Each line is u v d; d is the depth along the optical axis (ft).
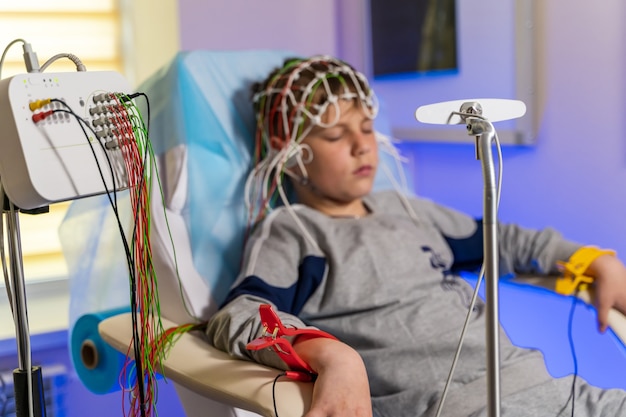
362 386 3.01
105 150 3.29
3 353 6.30
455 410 3.55
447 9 6.40
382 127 5.55
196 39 7.03
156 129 4.61
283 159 4.54
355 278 4.20
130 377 4.03
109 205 4.52
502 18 5.90
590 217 5.47
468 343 3.91
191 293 4.19
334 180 4.58
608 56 5.19
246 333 3.53
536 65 5.69
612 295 4.10
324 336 3.35
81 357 4.63
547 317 4.44
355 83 4.66
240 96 4.95
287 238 4.33
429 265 4.47
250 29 7.29
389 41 7.11
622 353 4.02
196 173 4.51
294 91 4.65
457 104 2.84
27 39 6.45
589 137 5.40
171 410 6.34
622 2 5.05
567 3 5.42
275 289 4.05
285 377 3.21
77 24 6.63
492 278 2.48
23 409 3.38
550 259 4.59
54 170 3.09
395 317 4.10
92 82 3.34
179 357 3.64
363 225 4.49
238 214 4.66
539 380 3.72
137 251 3.41
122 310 4.56
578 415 3.52
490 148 2.56
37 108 3.04
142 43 6.77
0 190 3.22
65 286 6.61
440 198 6.82
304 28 7.58
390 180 5.48
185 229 4.41
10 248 3.27
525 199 5.96
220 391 3.24
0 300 6.30
